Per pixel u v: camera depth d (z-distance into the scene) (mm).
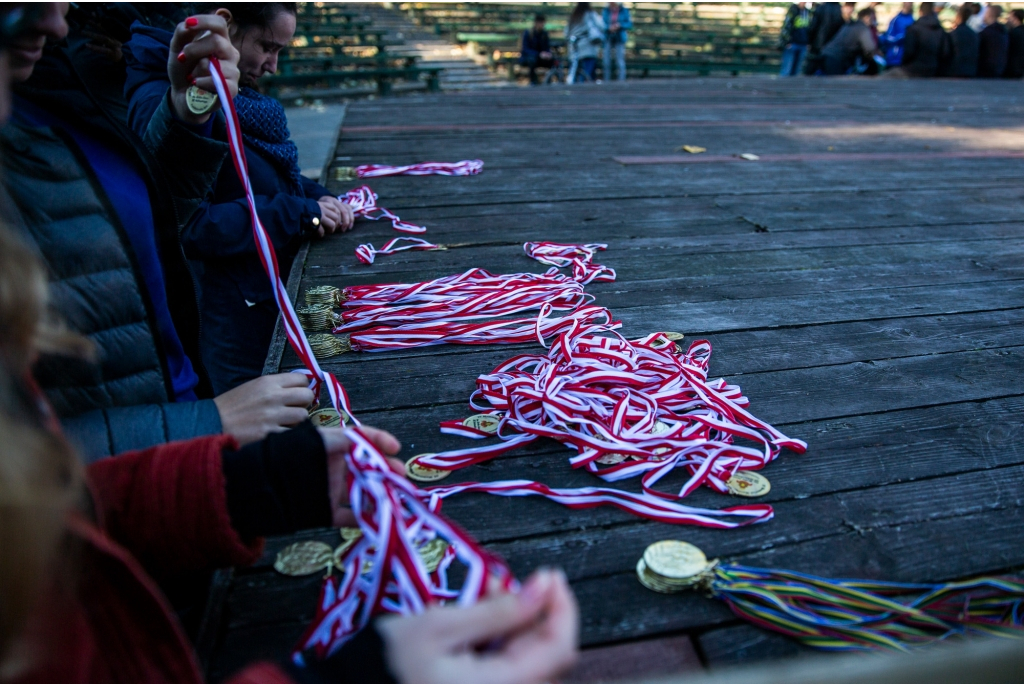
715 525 1459
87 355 740
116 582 727
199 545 931
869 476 1653
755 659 1165
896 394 2018
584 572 1345
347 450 1002
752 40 19562
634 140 5723
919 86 10789
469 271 2740
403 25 18781
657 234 3381
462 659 727
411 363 2158
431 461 1631
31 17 936
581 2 13289
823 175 4648
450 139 5598
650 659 1163
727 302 2617
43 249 1155
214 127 1728
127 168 1407
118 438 1166
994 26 12789
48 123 1251
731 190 4215
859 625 1198
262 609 1244
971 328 2445
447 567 1342
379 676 728
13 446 576
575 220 3580
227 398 1340
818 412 1922
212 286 2645
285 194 2770
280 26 2480
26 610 577
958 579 1357
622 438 1677
